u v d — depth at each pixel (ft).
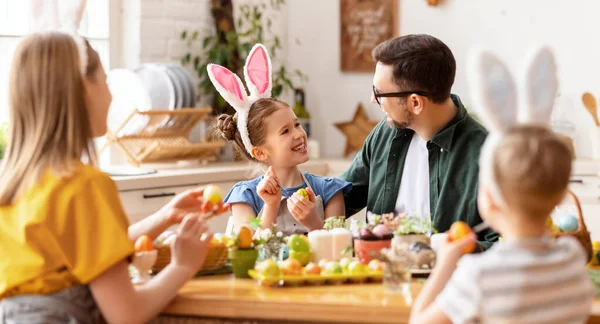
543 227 4.70
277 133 8.64
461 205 7.86
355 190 9.09
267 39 14.64
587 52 13.58
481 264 4.51
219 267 6.79
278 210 8.52
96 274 5.36
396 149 8.51
